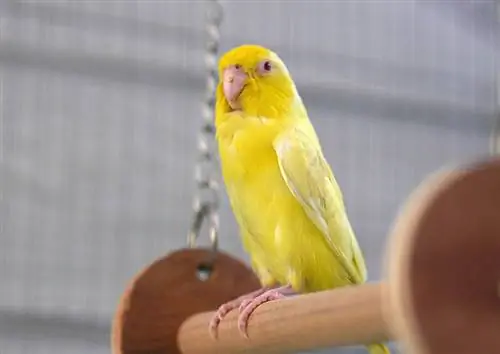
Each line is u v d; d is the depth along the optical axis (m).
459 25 0.98
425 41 0.96
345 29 0.93
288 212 0.53
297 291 0.53
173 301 0.53
